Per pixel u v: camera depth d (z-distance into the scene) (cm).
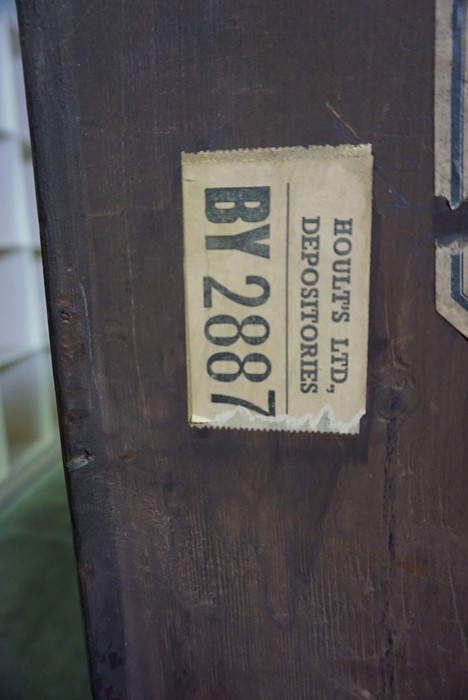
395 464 17
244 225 17
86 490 19
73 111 17
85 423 18
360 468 17
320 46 16
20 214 85
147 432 18
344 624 18
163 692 19
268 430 18
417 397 17
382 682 18
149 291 18
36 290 92
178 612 19
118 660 19
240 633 19
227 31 17
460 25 16
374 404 17
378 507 18
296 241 17
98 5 17
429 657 18
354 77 16
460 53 16
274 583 18
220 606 19
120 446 18
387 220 17
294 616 18
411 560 18
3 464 81
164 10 17
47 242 18
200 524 18
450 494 17
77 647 47
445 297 17
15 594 55
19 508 75
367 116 16
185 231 17
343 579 18
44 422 95
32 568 60
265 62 16
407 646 18
